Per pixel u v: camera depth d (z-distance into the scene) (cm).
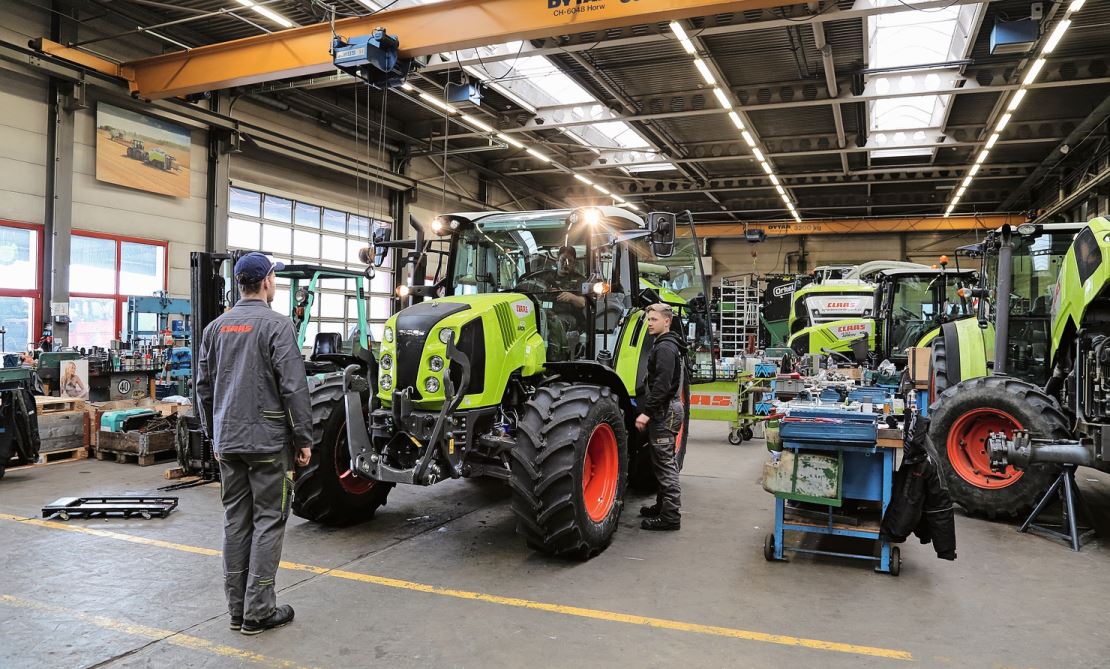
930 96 1270
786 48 1066
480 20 781
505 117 1387
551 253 487
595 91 1238
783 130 1470
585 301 466
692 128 1462
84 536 435
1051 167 1605
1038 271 580
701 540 440
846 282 1293
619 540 439
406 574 370
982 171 1727
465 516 490
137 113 996
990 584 363
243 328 295
